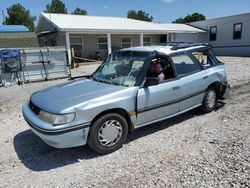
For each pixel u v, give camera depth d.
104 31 19.34
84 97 3.72
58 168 3.48
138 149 3.92
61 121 3.38
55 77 12.69
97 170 3.36
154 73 4.42
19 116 6.07
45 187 3.02
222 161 3.39
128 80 4.25
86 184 3.04
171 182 2.97
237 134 4.28
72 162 3.62
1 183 3.15
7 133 4.92
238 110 5.63
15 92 9.56
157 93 4.28
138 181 3.04
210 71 5.37
